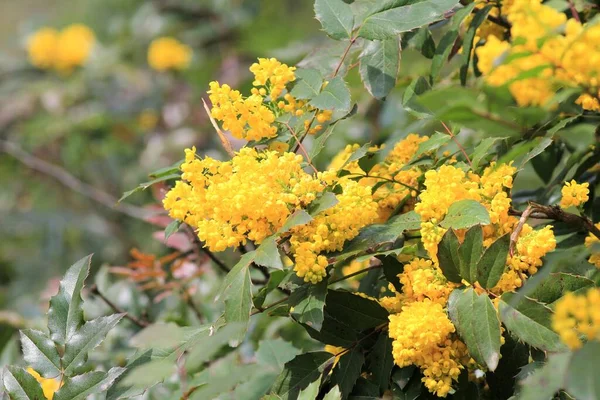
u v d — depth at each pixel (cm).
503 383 123
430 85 133
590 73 118
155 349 124
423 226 121
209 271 155
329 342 125
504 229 123
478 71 137
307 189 121
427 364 120
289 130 128
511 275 121
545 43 118
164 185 151
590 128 117
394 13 127
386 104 189
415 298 123
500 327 118
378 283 133
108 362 150
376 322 125
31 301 247
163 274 152
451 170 122
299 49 222
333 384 125
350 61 134
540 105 119
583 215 124
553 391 114
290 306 123
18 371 126
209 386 120
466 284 120
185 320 150
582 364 111
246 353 148
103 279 159
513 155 119
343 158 133
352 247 123
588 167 131
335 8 130
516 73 119
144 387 122
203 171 123
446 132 130
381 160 132
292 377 126
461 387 122
